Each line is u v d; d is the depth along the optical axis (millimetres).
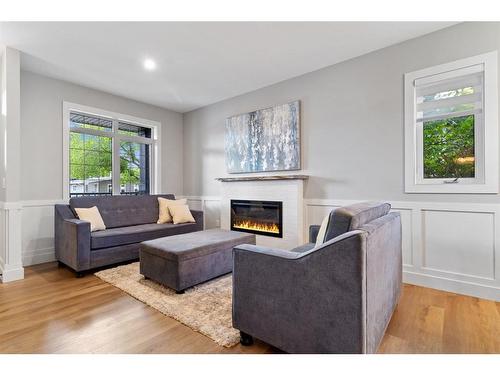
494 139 2287
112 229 3523
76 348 1637
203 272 2547
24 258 3330
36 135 3447
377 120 2924
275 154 3809
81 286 2631
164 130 5023
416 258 2674
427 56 2605
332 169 3279
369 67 2977
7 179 2766
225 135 4527
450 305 2215
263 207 3969
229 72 3461
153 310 2129
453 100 2525
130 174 4621
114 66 3262
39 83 3480
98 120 4172
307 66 3303
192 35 2592
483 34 2336
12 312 2092
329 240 1448
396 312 2100
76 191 3951
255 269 1589
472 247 2400
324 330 1344
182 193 5344
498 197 2279
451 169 2574
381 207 1869
